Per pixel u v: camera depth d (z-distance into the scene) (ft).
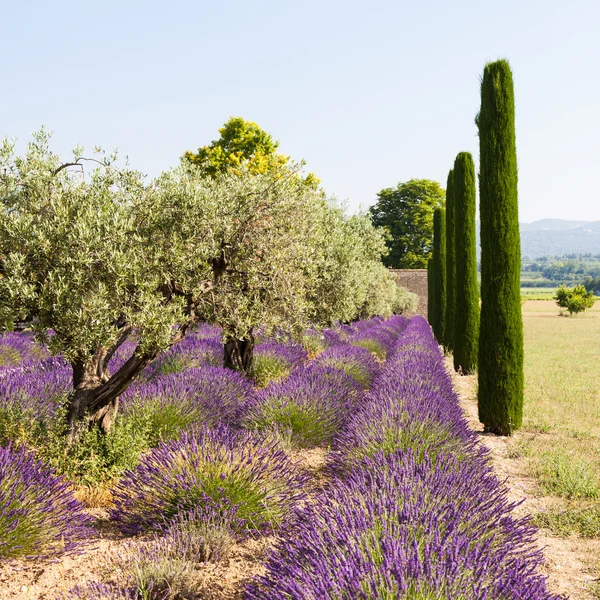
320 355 41.04
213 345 45.55
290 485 17.04
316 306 39.42
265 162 97.60
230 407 27.40
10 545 13.29
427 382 30.07
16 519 13.41
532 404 36.88
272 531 15.61
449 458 17.51
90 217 17.40
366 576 9.08
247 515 15.51
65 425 19.95
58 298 16.63
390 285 96.53
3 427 20.77
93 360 20.72
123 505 16.69
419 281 153.07
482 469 17.65
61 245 17.07
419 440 19.30
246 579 13.06
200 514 15.05
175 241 19.49
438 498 12.87
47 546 14.02
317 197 30.58
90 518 16.11
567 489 19.85
